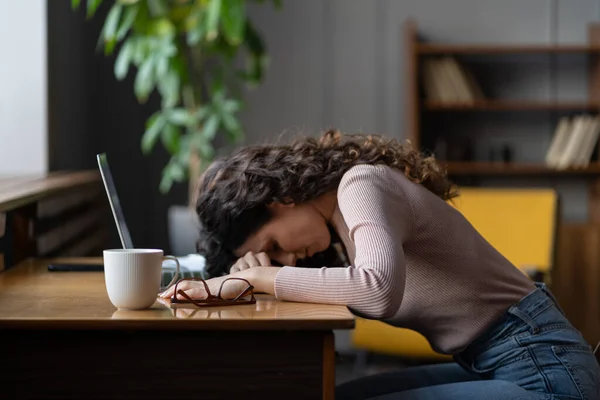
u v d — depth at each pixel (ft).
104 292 5.35
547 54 17.37
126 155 17.12
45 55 12.85
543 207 12.91
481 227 12.93
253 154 5.35
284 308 4.56
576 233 15.60
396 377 5.91
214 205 5.28
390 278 4.50
